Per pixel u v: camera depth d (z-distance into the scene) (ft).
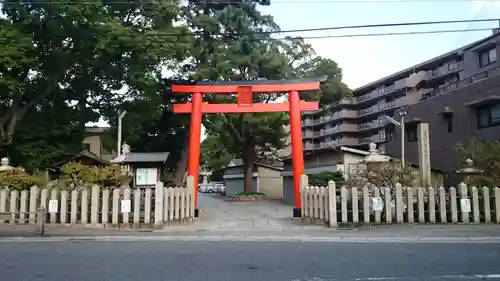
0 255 29.17
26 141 81.76
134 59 79.61
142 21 84.33
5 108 80.69
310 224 52.65
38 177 62.39
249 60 97.71
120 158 71.20
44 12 70.85
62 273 23.13
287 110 66.54
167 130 107.04
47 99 84.74
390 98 191.31
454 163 91.66
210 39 98.22
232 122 108.17
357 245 34.94
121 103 90.63
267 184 147.23
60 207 49.14
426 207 49.08
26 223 49.37
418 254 29.63
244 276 22.48
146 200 47.91
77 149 85.56
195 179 63.57
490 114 83.92
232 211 77.71
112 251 31.12
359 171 72.38
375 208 47.67
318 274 22.95
